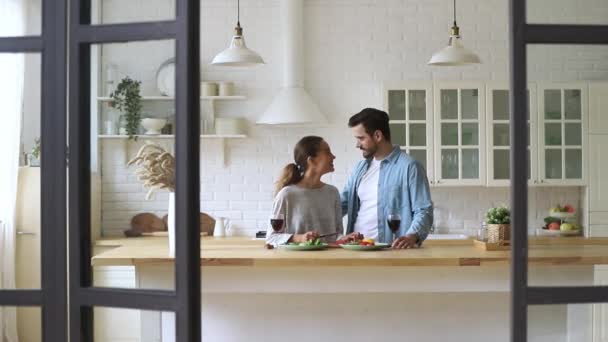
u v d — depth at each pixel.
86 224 2.66
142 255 4.23
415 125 7.02
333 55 7.39
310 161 4.76
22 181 6.12
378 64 7.38
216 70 7.40
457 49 5.69
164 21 2.52
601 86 7.02
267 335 4.35
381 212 4.89
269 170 7.41
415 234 4.60
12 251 6.02
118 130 7.15
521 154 2.49
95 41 2.59
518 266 2.49
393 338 4.34
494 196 7.37
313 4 7.37
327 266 4.11
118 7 7.27
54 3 2.62
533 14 7.28
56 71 2.62
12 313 5.77
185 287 2.50
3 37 2.63
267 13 7.39
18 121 5.93
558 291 2.51
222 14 7.40
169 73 7.20
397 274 4.19
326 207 4.80
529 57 7.33
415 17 7.38
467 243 5.02
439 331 4.34
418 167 4.80
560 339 4.29
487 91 7.02
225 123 7.21
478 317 4.34
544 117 7.04
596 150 7.03
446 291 4.20
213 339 4.37
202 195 7.41
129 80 7.11
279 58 7.39
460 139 7.01
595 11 7.27
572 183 7.04
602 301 2.52
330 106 7.39
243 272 4.23
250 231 7.42
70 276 2.62
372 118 4.91
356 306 4.34
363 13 7.39
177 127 2.51
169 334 4.52
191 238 2.52
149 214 7.30
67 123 2.64
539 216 7.37
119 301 2.58
